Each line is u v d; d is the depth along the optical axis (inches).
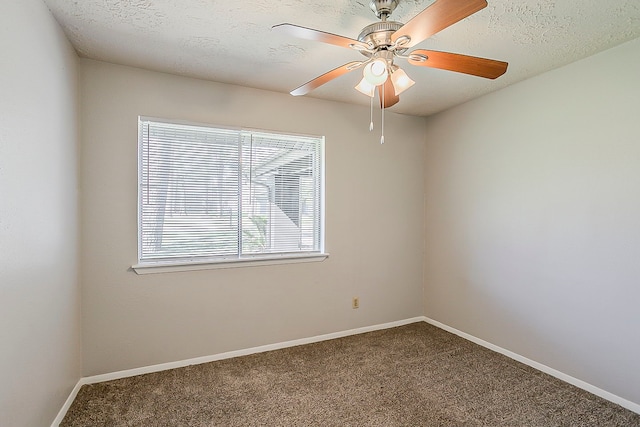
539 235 100.3
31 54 59.2
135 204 96.1
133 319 96.1
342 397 85.4
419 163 143.9
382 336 128.0
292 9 67.9
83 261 90.5
